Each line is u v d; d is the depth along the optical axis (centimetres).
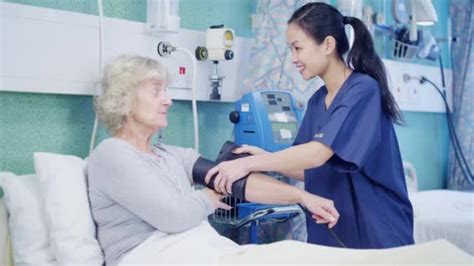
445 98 339
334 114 148
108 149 140
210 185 155
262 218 185
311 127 171
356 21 161
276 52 216
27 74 151
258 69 219
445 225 234
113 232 139
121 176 136
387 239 154
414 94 313
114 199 138
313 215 149
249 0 236
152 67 150
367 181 157
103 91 153
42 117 163
